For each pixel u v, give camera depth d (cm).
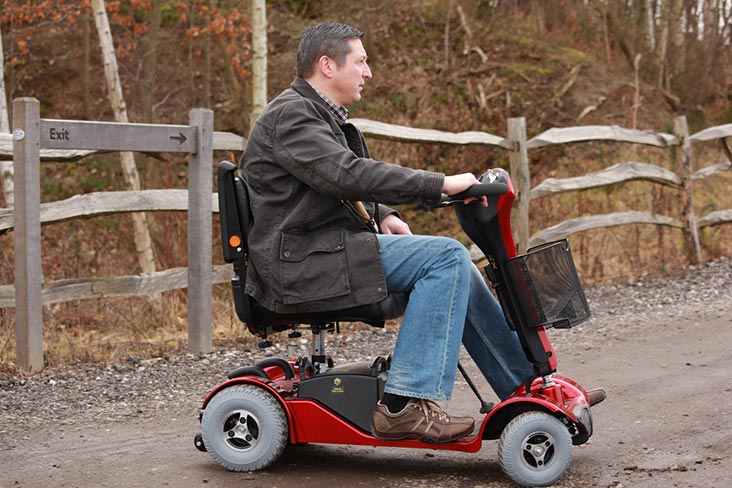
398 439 362
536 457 354
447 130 1580
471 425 362
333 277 353
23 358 564
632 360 586
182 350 634
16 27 1517
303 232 359
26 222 557
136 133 595
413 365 354
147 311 742
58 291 584
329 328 391
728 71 1839
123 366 584
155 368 583
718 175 1325
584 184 879
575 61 1762
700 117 1758
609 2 1886
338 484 362
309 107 362
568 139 870
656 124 1666
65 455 407
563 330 691
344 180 346
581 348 629
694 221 970
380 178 344
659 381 525
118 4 1276
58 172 1405
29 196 556
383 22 1808
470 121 1591
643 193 1098
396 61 1727
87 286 597
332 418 369
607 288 857
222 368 587
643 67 1819
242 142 668
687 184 973
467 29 1777
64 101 1627
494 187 348
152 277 625
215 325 705
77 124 568
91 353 617
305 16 1830
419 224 1213
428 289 353
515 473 353
